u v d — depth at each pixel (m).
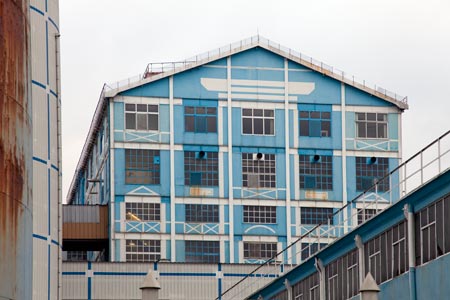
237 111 102.31
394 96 103.88
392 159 103.31
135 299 92.19
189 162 100.81
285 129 102.75
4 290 39.75
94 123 105.62
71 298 91.56
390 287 56.59
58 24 78.00
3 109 40.50
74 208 99.69
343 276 63.62
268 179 101.81
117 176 99.44
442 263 51.25
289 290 71.88
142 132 100.44
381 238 58.34
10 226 40.41
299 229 101.19
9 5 41.34
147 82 101.00
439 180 51.44
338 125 103.31
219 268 93.50
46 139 75.06
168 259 98.88
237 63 103.00
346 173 102.62
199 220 100.12
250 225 100.69
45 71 75.25
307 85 103.50
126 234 98.56
